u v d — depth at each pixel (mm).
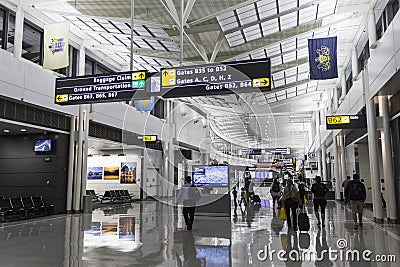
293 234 8758
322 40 12602
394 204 10859
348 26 15609
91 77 8352
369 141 11570
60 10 13250
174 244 7484
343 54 18547
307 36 17000
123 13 13703
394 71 8648
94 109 16141
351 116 12930
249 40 16844
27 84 12219
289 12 13656
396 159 10859
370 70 11211
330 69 12445
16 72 11742
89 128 16141
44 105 13031
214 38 16594
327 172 29484
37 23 13352
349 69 19984
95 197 20281
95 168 24219
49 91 13344
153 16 13922
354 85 15375
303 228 9359
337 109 21438
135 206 19141
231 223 11086
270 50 18141
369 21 13023
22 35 12602
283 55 19156
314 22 15227
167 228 10078
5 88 11227
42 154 14547
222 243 7578
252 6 13047
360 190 9805
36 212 13547
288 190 9883
